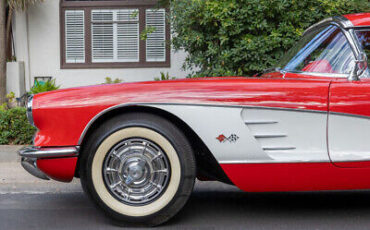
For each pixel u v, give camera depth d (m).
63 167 3.15
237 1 6.47
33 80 11.38
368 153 3.11
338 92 3.09
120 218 3.16
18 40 11.27
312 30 3.93
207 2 6.43
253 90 3.11
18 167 5.37
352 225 3.34
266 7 6.21
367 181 3.16
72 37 11.41
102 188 3.15
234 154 3.10
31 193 4.42
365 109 3.08
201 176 3.71
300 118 3.11
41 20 11.30
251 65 6.43
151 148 3.16
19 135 6.22
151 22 11.33
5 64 9.94
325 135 3.11
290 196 4.24
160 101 3.08
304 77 3.32
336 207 3.85
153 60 11.41
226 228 3.26
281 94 3.09
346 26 3.33
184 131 3.37
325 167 3.12
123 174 3.16
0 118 6.18
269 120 3.10
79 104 3.12
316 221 3.44
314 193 4.35
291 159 3.10
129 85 3.18
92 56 11.46
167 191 3.14
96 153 3.11
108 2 11.32
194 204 3.98
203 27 6.99
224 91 3.10
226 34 6.54
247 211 3.74
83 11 11.35
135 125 3.10
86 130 3.11
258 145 3.10
